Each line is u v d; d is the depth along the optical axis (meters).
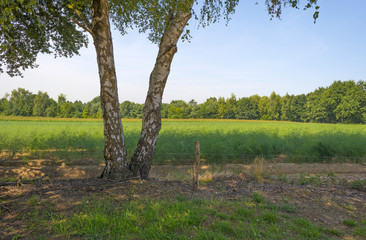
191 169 8.08
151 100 5.86
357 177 7.38
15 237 2.91
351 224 3.76
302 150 9.93
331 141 10.53
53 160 8.85
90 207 3.84
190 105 81.88
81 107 86.88
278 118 80.56
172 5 5.53
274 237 3.13
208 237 3.03
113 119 5.44
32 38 8.54
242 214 3.83
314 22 4.06
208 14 6.96
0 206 3.84
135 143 10.23
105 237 3.01
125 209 3.79
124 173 5.57
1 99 90.56
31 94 86.56
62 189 4.77
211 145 9.73
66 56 9.92
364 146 10.07
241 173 7.09
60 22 8.34
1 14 3.41
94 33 5.31
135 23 8.19
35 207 3.83
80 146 10.25
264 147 10.03
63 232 3.05
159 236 3.01
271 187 5.61
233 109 82.50
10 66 9.30
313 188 5.62
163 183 5.40
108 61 5.32
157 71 5.83
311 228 3.48
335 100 64.56
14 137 10.95
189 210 3.73
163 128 15.90
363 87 62.41
